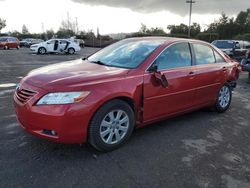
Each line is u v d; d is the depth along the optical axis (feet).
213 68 17.89
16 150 12.71
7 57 67.82
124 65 14.25
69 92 11.34
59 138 11.43
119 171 11.32
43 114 11.28
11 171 11.03
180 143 14.24
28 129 11.98
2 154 12.30
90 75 12.48
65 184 10.33
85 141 12.09
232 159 12.76
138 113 13.91
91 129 12.03
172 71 15.03
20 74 35.91
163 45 15.19
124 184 10.48
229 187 10.61
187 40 16.74
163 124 16.85
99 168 11.48
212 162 12.39
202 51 17.65
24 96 12.03
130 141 14.17
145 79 13.62
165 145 13.91
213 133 15.81
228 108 20.93
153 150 13.29
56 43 86.33
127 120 13.33
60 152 12.66
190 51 16.62
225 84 19.48
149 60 14.15
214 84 18.16
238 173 11.59
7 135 14.28
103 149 12.67
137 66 13.82
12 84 27.94
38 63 53.01
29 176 10.74
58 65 14.92
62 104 11.22
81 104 11.45
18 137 14.05
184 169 11.69
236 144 14.44
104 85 12.16
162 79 14.15
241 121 18.12
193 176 11.20
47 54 84.33
